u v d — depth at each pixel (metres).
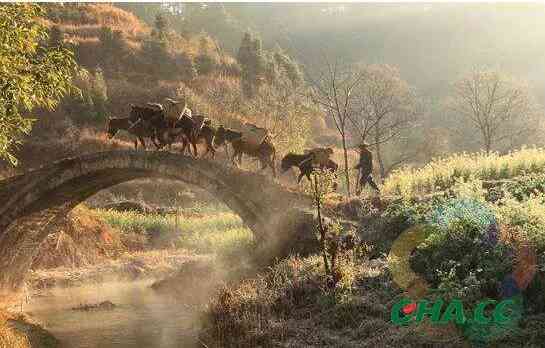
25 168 54.16
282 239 18.16
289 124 42.47
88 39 79.12
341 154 62.06
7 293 23.25
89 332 16.75
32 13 14.29
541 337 9.74
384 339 10.86
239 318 13.66
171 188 55.28
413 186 21.94
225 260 21.34
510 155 23.69
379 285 13.40
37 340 15.41
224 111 59.75
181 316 18.12
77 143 57.84
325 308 13.00
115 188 53.84
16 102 14.09
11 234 22.50
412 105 55.66
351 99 43.72
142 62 78.00
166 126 20.33
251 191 19.33
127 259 31.75
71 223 32.22
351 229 17.56
